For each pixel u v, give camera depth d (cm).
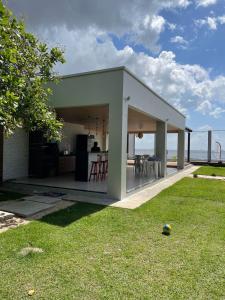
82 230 437
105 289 268
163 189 882
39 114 587
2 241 379
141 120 1244
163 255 352
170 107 1268
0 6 399
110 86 696
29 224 462
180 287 276
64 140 1320
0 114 436
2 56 433
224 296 262
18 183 846
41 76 622
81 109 931
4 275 287
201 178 1206
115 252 357
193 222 504
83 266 314
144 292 265
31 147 974
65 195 730
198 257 348
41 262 319
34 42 577
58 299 248
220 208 619
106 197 704
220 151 2056
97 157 1022
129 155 2144
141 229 454
